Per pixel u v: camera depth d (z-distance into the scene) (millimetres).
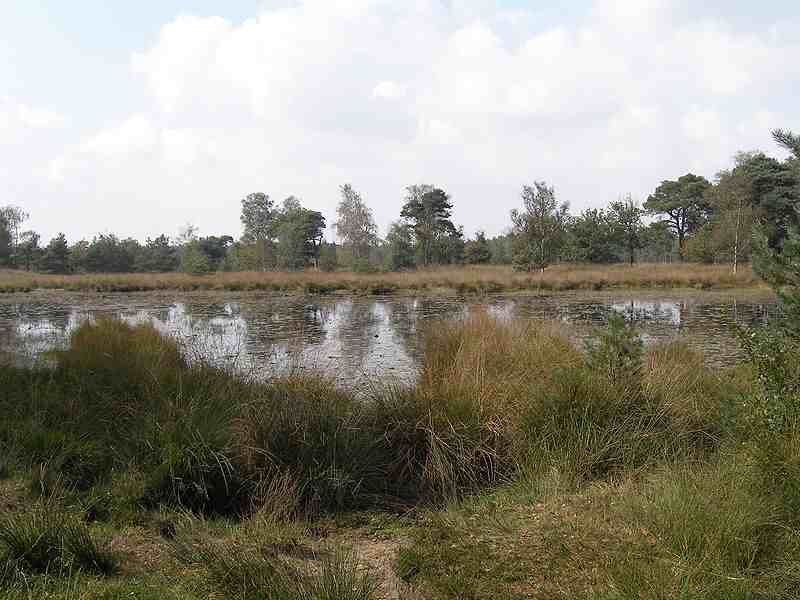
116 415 4992
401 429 4887
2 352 8805
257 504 3947
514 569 2887
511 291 27203
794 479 3154
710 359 9250
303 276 32875
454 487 4184
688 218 71562
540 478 4070
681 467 3834
